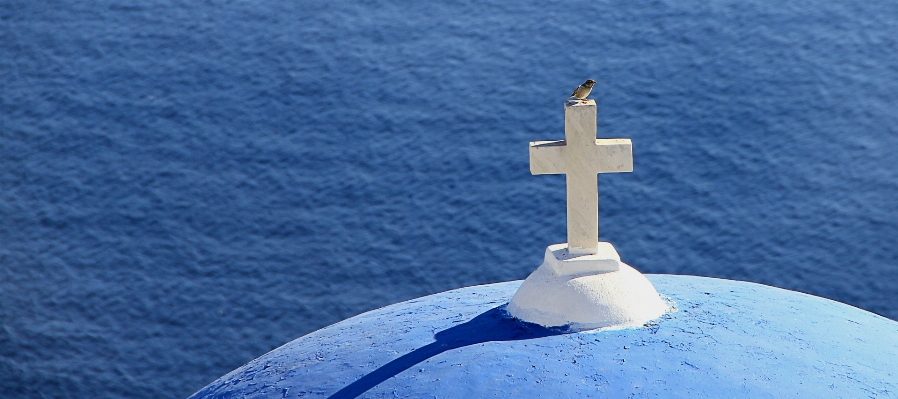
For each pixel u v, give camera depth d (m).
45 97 39.81
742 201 31.91
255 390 7.21
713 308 7.39
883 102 36.47
